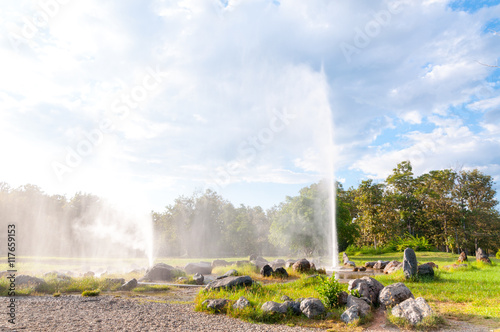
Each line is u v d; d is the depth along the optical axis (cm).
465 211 6091
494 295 1238
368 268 2859
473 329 841
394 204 6072
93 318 909
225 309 1046
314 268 2389
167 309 1073
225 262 3083
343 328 880
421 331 840
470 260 3481
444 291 1345
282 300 1155
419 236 6462
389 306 1021
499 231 5997
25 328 781
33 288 1352
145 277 1958
